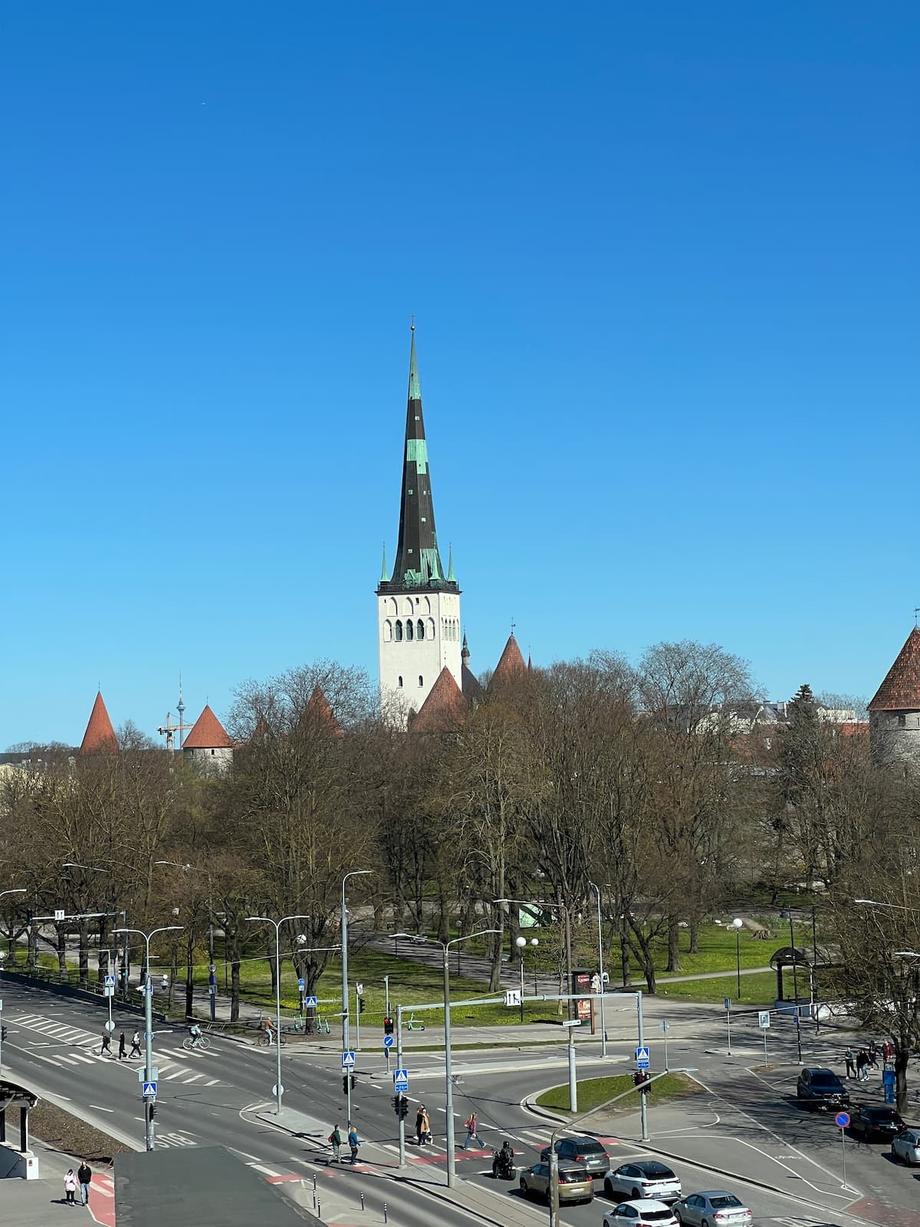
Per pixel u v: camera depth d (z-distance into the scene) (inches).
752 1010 5088.6
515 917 5920.3
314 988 5177.2
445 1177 3139.8
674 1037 4675.2
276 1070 4175.7
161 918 5551.2
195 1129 3663.9
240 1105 3929.6
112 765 7642.7
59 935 6195.9
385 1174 3186.5
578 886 5570.9
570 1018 4530.0
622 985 5615.2
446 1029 3196.4
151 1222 2016.5
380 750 7219.5
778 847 6756.9
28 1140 3565.5
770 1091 3860.7
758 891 7391.7
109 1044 4835.1
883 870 4648.1
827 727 7253.9
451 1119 3088.1
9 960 6825.8
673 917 5610.2
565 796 5649.6
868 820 6176.2
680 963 5994.1
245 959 6378.0
